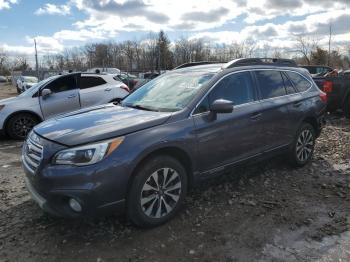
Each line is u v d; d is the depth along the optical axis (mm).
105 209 3691
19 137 9453
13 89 47812
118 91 10445
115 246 3738
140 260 3508
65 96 9797
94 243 3793
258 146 5172
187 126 4250
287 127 5621
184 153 4246
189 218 4301
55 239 3877
